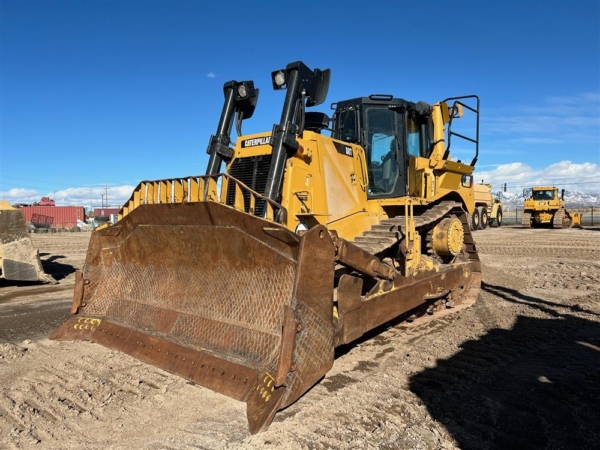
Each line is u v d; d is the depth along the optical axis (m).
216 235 4.28
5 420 3.46
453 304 7.12
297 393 3.47
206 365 3.98
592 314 6.73
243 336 3.97
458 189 7.65
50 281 9.50
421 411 3.59
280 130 5.01
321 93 5.56
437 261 6.69
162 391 3.92
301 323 3.58
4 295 8.48
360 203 6.15
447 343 5.32
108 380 4.16
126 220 5.14
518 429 3.34
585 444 3.14
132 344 4.72
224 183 4.34
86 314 5.52
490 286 9.12
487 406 3.69
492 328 6.01
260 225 3.84
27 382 4.15
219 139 5.79
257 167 5.34
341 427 3.32
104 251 5.68
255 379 3.63
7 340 5.52
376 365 4.61
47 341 5.37
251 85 6.10
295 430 3.28
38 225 44.97
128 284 5.35
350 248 4.32
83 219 53.47
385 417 3.48
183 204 4.34
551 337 5.61
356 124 6.59
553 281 9.62
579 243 18.22
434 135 7.18
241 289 4.20
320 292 3.76
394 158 6.58
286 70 5.23
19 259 9.01
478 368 4.53
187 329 4.43
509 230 28.20
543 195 30.41
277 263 3.90
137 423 3.41
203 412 3.57
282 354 3.41
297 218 5.18
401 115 6.59
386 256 5.75
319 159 5.51
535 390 4.02
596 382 4.21
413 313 6.33
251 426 3.27
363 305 4.54
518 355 4.95
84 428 3.35
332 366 4.19
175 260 4.83
